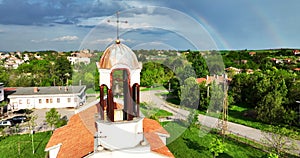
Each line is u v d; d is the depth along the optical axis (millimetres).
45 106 51469
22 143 30922
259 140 31453
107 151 10977
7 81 69125
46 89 53969
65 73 74750
